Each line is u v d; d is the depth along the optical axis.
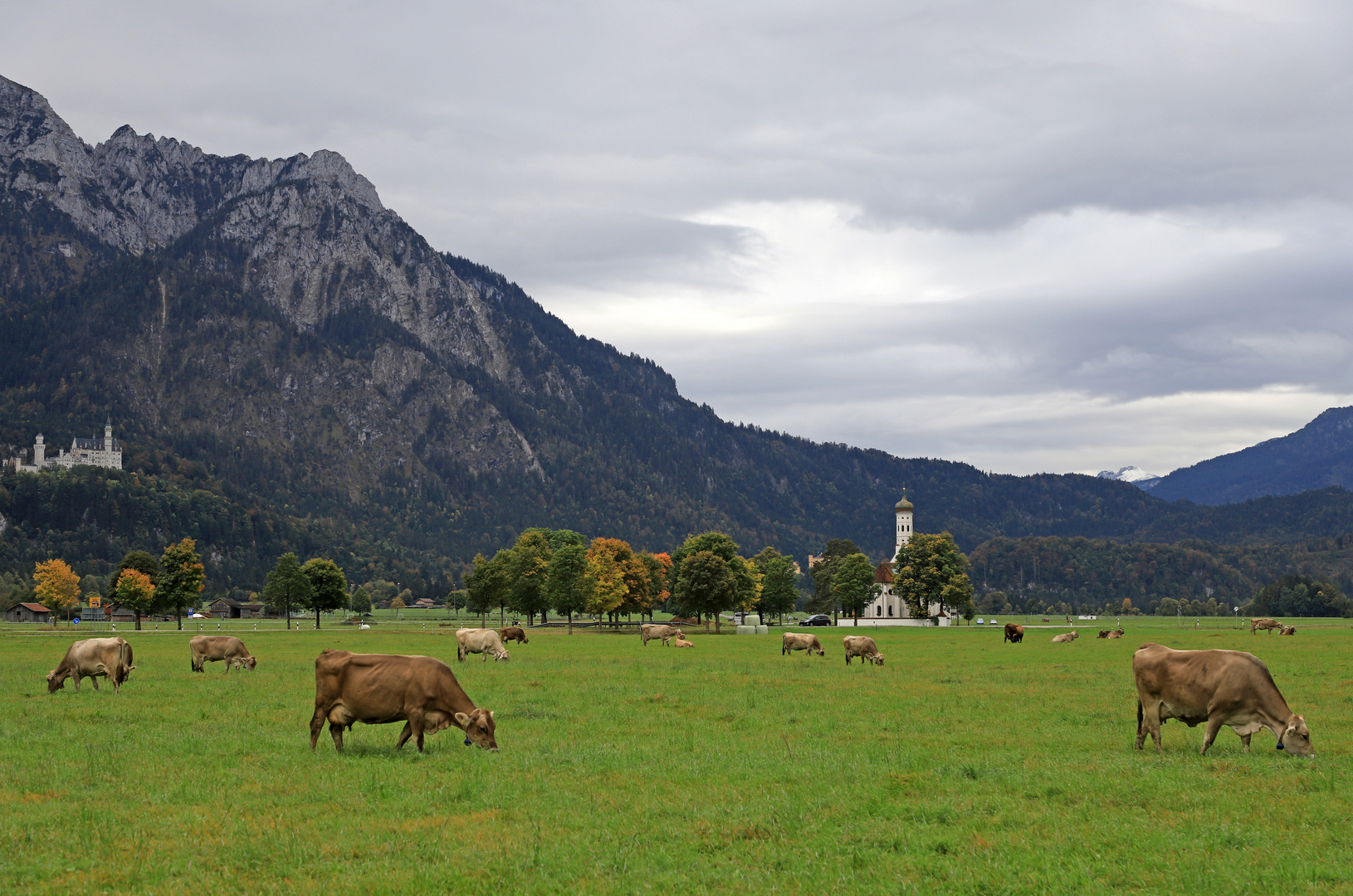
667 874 14.70
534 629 154.75
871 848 16.28
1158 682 25.47
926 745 26.84
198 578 145.75
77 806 18.58
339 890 14.01
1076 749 25.94
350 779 21.02
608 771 22.38
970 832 17.19
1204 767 22.98
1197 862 15.31
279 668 56.53
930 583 171.25
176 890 14.02
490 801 19.14
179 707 35.03
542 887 14.21
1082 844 16.38
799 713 34.00
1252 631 133.00
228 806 18.75
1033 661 65.69
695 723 31.36
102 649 41.59
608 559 147.38
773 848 16.17
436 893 13.95
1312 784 20.88
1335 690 41.75
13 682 46.09
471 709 24.88
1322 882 14.45
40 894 13.83
